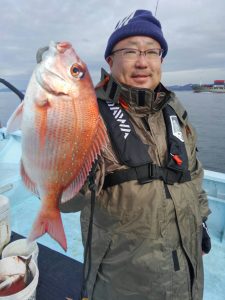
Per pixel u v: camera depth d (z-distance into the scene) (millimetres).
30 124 1051
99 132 1129
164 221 1392
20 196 4152
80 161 1124
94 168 1237
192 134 1810
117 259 1390
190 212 1502
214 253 3117
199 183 1776
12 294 1722
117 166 1390
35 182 1116
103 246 1415
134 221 1364
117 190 1373
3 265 1997
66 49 1071
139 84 1588
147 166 1406
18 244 2332
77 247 3252
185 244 1464
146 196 1370
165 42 1657
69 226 3676
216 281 2752
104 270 1446
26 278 1935
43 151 1079
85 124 1092
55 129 1067
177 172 1480
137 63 1553
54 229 1113
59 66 1048
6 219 2506
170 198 1425
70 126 1076
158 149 1523
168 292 1396
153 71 1606
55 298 2117
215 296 2582
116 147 1408
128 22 1615
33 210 3967
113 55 1647
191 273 1524
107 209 1386
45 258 2547
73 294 2156
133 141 1433
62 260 2529
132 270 1374
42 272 2377
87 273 1428
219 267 2922
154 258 1357
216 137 13273
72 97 1062
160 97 1604
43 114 1051
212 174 3451
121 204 1366
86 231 1509
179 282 1426
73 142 1091
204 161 10484
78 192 1201
